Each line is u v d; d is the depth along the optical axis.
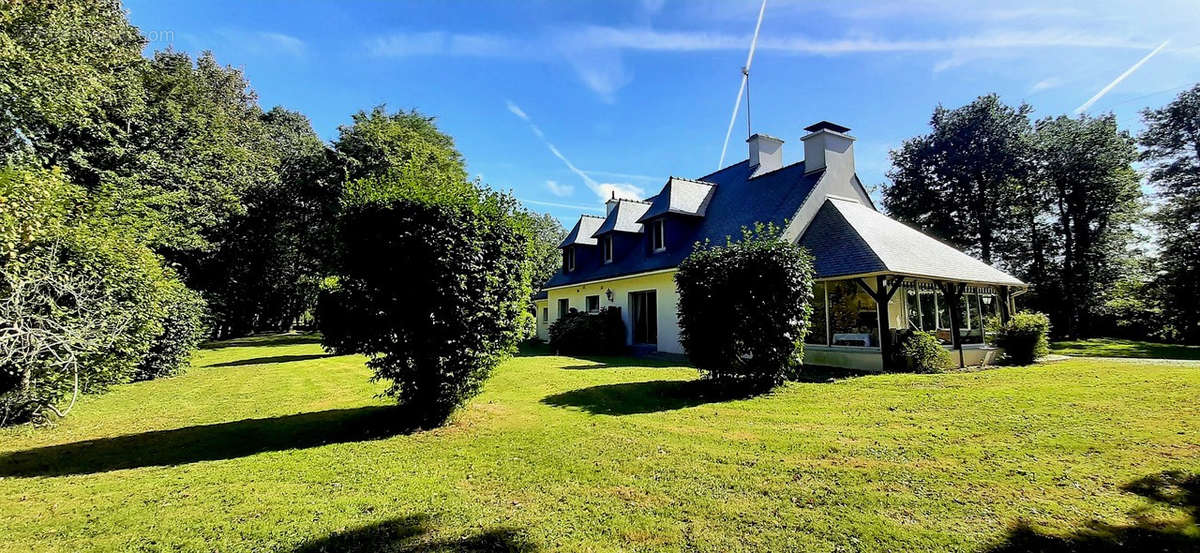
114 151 17.97
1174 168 24.06
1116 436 5.24
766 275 8.61
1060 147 25.30
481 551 3.10
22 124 13.40
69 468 5.00
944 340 13.18
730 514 3.57
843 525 3.36
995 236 26.78
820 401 7.60
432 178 7.08
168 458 5.31
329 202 23.28
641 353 16.47
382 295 6.10
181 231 20.55
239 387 10.58
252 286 33.59
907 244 13.05
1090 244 25.55
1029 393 7.64
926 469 4.42
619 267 18.41
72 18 14.10
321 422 6.89
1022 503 3.66
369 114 26.61
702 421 6.47
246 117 31.55
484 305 6.24
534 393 8.66
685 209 16.83
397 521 3.54
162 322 11.19
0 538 3.37
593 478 4.37
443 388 6.29
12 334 5.98
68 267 7.07
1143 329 24.70
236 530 3.44
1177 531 3.19
